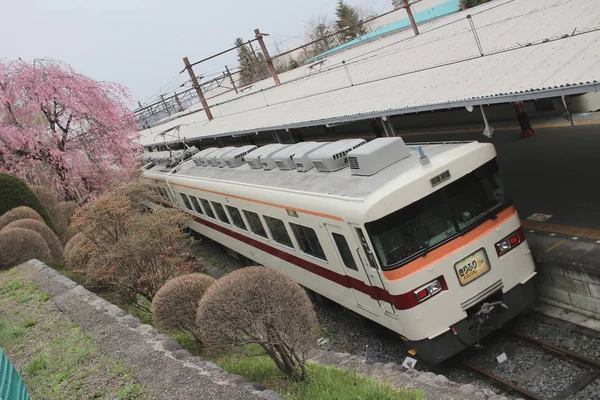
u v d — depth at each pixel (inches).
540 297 324.2
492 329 290.2
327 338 375.2
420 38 709.9
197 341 315.9
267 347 238.2
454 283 278.4
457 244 277.9
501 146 593.0
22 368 287.6
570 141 526.6
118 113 845.8
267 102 807.7
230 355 298.0
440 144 316.2
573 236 328.2
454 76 383.2
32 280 454.3
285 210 366.0
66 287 412.5
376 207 268.1
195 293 305.3
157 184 748.6
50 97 761.0
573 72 265.7
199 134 880.3
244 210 452.8
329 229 315.0
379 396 210.2
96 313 341.4
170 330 306.3
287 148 434.3
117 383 244.7
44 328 339.0
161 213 460.4
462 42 505.4
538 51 335.0
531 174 477.4
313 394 223.5
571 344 275.1
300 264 389.7
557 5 458.3
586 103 600.7
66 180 793.6
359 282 312.7
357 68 674.2
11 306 398.6
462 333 283.3
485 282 285.0
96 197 808.9
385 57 652.1
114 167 845.2
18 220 579.2
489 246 285.6
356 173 318.7
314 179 356.2
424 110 351.6
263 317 223.6
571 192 405.1
